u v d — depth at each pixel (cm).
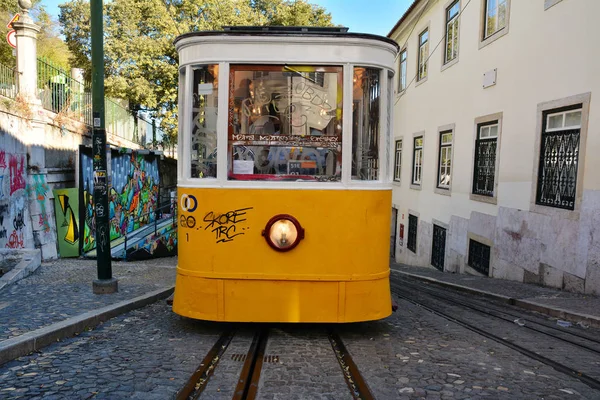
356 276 504
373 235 514
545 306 702
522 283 971
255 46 503
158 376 388
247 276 501
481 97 1187
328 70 505
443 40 1459
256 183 501
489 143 1158
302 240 500
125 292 710
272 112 507
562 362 450
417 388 373
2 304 604
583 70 811
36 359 425
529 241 964
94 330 531
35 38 1088
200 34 505
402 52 1964
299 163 509
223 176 505
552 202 900
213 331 535
